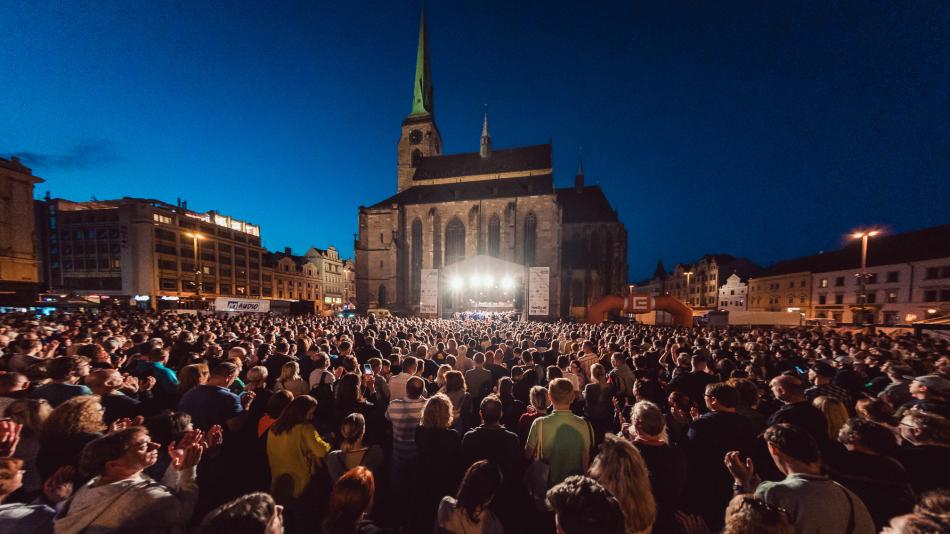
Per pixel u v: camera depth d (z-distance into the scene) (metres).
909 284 40.69
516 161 65.25
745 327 31.53
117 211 55.72
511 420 6.35
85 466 2.34
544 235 55.00
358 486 2.53
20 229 39.34
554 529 3.68
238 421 4.76
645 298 31.91
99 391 4.62
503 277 46.69
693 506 3.65
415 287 59.50
